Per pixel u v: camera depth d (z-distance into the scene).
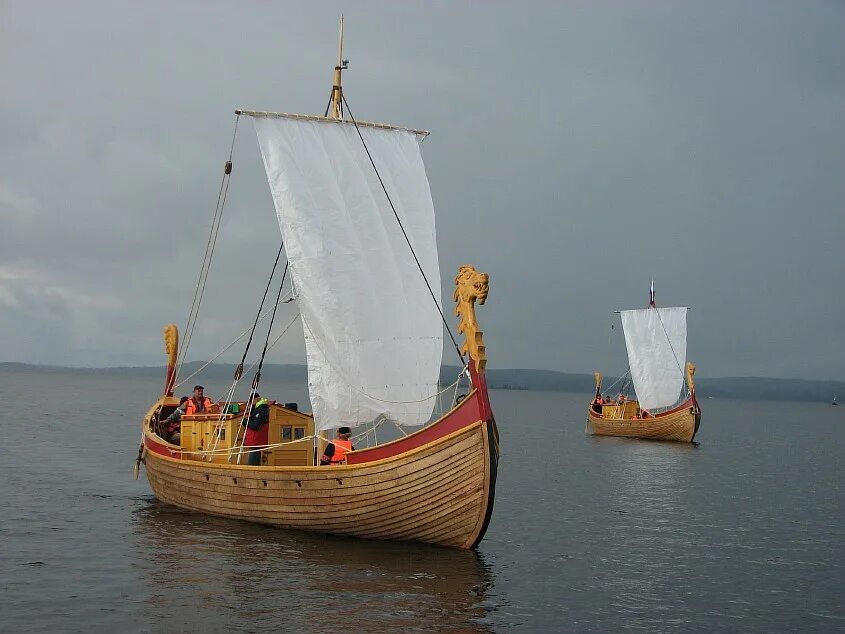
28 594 18.70
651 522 31.19
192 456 28.12
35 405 109.62
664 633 17.94
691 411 74.31
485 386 21.16
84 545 23.20
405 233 26.98
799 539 28.73
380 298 26.02
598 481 43.41
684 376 78.00
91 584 19.52
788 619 19.27
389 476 22.12
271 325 26.75
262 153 25.62
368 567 21.19
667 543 27.30
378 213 26.56
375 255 26.22
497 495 36.94
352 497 22.81
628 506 34.97
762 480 47.16
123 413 98.62
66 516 27.44
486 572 21.86
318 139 26.23
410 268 26.88
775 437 98.00
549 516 31.67
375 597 18.97
